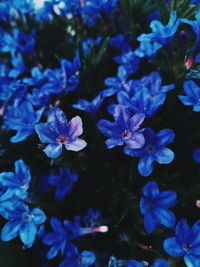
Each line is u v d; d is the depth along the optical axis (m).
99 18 0.15
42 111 0.12
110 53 0.16
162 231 0.11
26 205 0.11
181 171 0.13
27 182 0.11
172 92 0.12
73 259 0.11
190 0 0.14
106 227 0.11
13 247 0.12
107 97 0.14
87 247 0.12
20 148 0.13
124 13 0.16
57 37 0.17
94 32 0.16
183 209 0.12
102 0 0.14
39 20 0.17
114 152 0.13
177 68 0.12
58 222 0.11
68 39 0.16
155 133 0.11
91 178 0.13
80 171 0.12
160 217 0.10
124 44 0.14
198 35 0.11
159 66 0.12
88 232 0.11
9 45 0.15
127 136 0.10
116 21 0.16
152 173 0.12
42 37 0.16
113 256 0.11
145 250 0.12
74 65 0.13
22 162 0.11
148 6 0.15
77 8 0.15
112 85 0.13
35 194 0.12
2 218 0.13
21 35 0.15
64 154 0.11
